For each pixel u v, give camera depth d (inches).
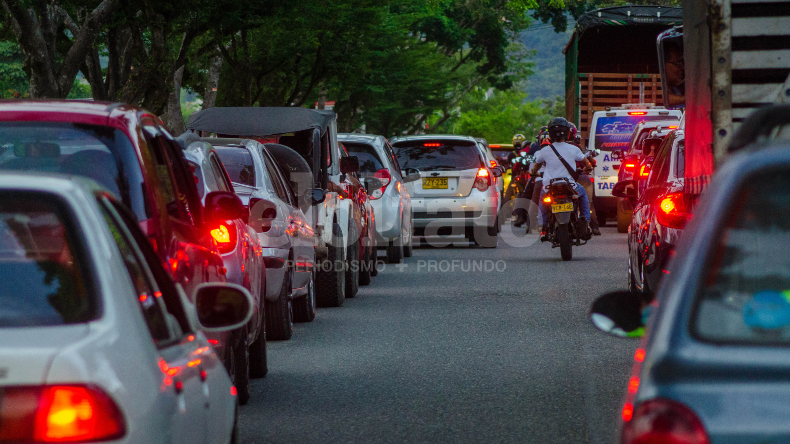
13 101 520.4
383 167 1621.6
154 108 2020.2
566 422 619.2
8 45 5900.6
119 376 273.1
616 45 2994.6
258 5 2193.7
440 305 1153.4
